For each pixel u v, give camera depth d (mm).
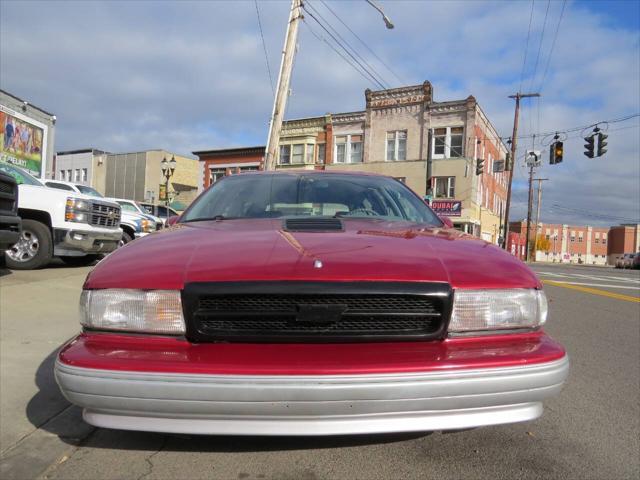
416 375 1795
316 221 2768
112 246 8914
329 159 36094
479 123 33375
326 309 1901
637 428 2955
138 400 1778
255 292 1882
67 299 5996
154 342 1936
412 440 2645
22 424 2814
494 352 1934
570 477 2336
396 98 33688
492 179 40125
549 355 1952
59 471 2318
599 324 6520
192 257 2094
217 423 1810
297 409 1769
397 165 33438
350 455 2459
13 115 18703
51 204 8008
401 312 1946
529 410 1970
